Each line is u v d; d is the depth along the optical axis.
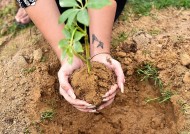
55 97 0.71
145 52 0.73
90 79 0.57
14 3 0.89
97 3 0.48
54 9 0.62
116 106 0.70
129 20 0.80
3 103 0.70
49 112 0.68
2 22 0.86
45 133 0.66
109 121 0.69
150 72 0.70
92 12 0.62
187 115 0.64
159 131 0.66
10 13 0.87
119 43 0.75
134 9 0.82
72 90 0.57
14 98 0.71
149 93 0.70
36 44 0.79
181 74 0.69
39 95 0.70
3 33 0.83
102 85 0.57
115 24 0.79
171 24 0.79
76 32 0.52
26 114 0.68
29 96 0.70
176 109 0.65
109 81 0.57
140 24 0.79
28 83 0.72
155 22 0.79
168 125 0.66
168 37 0.75
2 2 0.91
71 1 0.49
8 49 0.80
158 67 0.71
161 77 0.69
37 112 0.68
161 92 0.68
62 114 0.69
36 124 0.67
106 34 0.61
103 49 0.60
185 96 0.66
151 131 0.67
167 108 0.68
